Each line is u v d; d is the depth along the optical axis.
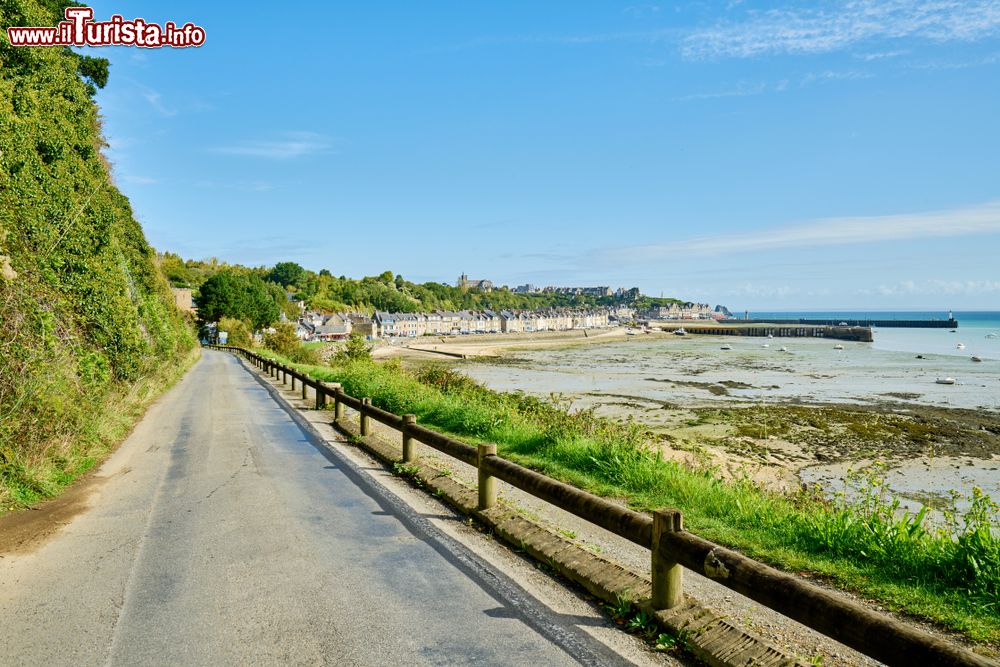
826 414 28.77
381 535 5.83
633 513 4.35
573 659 3.56
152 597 4.42
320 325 130.25
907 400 35.06
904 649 2.58
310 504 6.91
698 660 3.56
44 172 14.30
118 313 15.55
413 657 3.57
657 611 3.98
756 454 19.72
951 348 93.00
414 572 4.91
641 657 3.60
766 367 62.03
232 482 7.95
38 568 4.98
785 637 3.81
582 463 8.85
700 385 44.62
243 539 5.70
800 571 4.92
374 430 12.04
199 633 3.87
